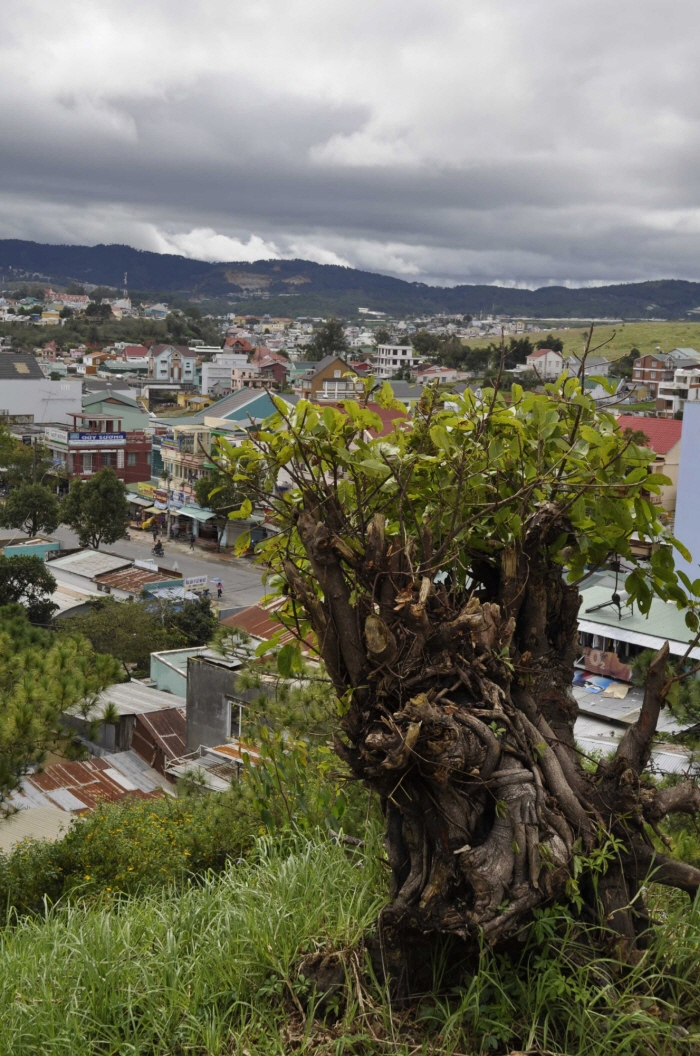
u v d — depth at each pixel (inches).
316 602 125.9
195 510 1999.3
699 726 348.8
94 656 404.2
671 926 127.7
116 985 132.7
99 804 448.8
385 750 114.9
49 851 377.4
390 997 123.0
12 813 413.4
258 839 182.9
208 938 138.3
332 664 125.9
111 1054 119.1
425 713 113.3
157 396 4121.6
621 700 821.9
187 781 450.6
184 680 864.9
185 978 131.9
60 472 2279.8
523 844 118.2
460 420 137.6
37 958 148.1
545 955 119.2
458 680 124.3
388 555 124.7
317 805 173.9
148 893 196.9
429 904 117.0
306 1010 124.5
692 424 1054.4
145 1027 123.4
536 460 134.3
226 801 358.9
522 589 134.3
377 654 119.7
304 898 146.4
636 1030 110.4
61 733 378.3
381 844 160.1
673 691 153.6
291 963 132.0
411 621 119.5
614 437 128.3
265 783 178.4
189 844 352.8
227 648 334.3
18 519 1739.7
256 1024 122.7
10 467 2210.9
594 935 124.3
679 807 132.7
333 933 136.2
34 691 356.2
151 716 726.5
